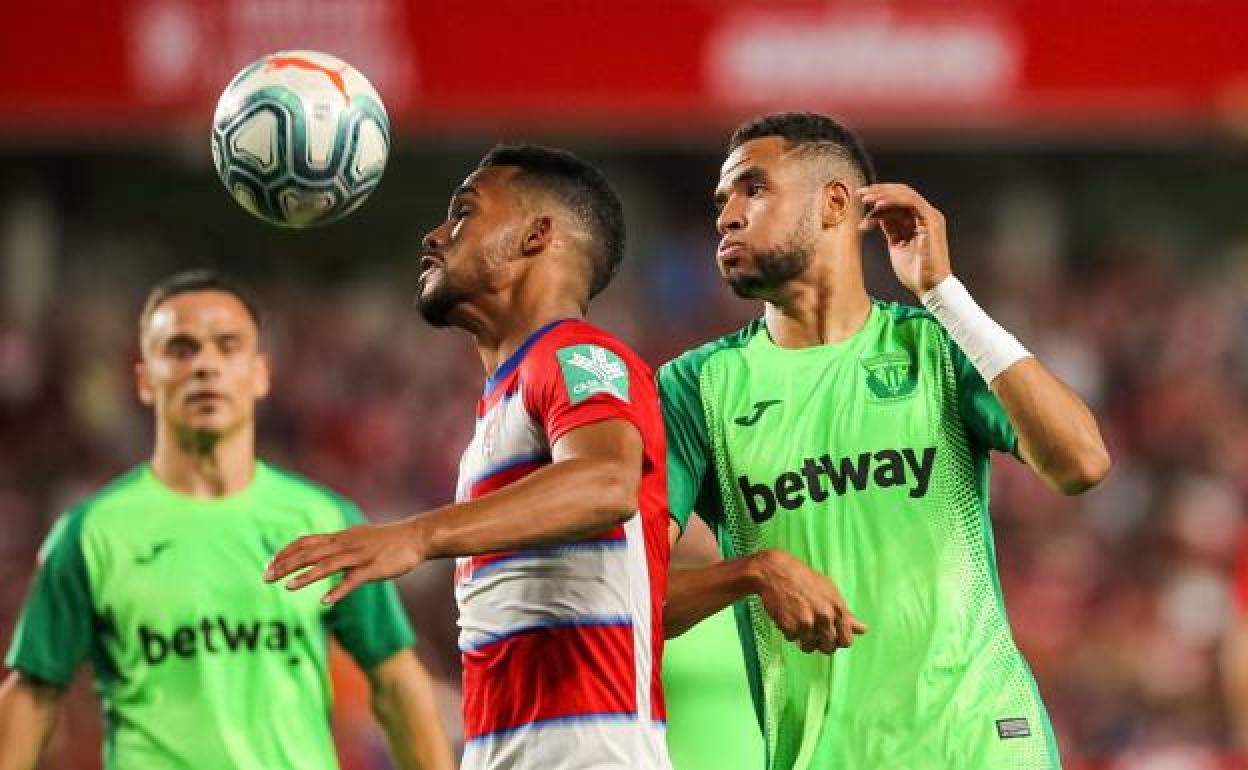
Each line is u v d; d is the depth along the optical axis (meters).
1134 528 60.28
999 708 17.73
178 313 24.05
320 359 69.25
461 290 16.73
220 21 49.28
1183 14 50.09
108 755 23.36
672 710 24.11
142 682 23.16
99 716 39.78
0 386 67.31
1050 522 59.44
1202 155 81.75
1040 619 56.00
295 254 81.31
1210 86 50.00
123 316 74.62
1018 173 82.12
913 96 50.16
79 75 49.25
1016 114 50.12
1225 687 53.94
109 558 23.44
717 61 50.25
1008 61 50.12
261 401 66.81
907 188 18.08
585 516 14.48
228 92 17.88
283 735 23.19
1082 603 56.72
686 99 50.25
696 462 18.72
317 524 24.16
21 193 79.12
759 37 50.22
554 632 15.69
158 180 80.50
